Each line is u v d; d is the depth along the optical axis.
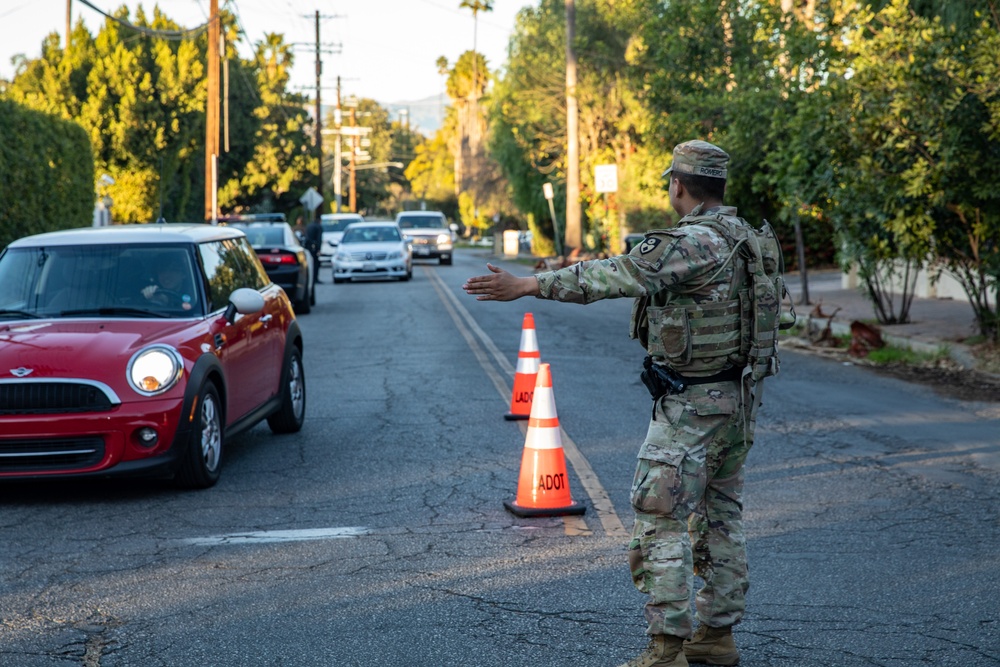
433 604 6.79
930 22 19.81
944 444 11.84
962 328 21.09
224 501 9.53
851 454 11.32
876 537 8.23
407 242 42.97
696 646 5.77
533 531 8.48
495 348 20.69
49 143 31.47
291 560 7.78
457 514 9.02
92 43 61.25
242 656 5.96
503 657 5.89
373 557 7.83
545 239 73.44
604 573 7.39
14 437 9.26
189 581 7.32
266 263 26.77
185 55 61.88
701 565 5.77
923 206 17.94
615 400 14.71
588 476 10.30
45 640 6.24
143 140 60.53
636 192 46.59
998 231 17.80
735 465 5.64
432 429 12.80
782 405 14.51
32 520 8.98
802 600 6.80
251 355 11.38
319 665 5.82
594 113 57.47
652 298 5.39
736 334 5.36
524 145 63.12
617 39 54.81
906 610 6.61
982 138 17.06
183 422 9.55
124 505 9.45
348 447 11.84
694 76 28.20
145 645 6.14
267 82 84.38
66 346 9.64
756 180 24.58
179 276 10.91
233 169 81.56
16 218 29.08
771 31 25.42
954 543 8.05
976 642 6.08
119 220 61.34
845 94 17.86
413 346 21.05
